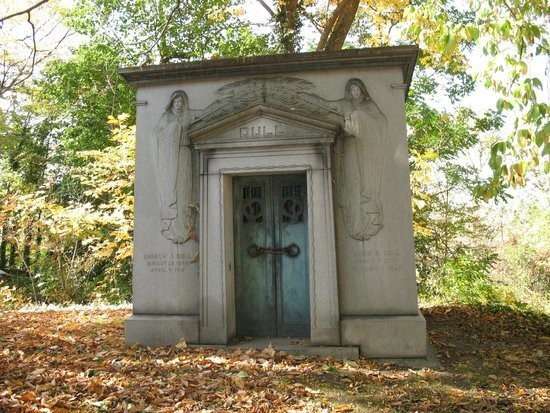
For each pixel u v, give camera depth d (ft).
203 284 19.72
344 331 18.71
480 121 45.80
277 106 19.34
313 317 18.86
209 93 20.89
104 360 17.39
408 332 18.51
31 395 12.65
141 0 58.70
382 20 41.22
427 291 38.68
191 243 20.34
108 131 58.70
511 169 15.72
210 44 59.88
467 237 48.78
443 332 23.54
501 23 16.12
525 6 16.49
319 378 15.78
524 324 25.22
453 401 13.62
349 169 19.60
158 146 20.86
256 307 21.06
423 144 45.27
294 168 19.40
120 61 59.72
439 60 37.17
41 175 72.08
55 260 42.45
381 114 19.70
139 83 21.25
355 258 19.27
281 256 21.09
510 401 13.62
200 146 19.90
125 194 38.50
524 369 17.26
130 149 37.29
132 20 60.39
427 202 40.09
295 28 38.17
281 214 21.22
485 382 15.60
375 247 19.22
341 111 19.89
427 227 41.14
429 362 17.90
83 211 36.19
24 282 51.19
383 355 18.51
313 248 19.08
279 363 17.40
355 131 19.67
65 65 59.41
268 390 14.24
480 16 17.42
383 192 19.40
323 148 19.30
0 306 35.86
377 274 19.12
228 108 20.59
